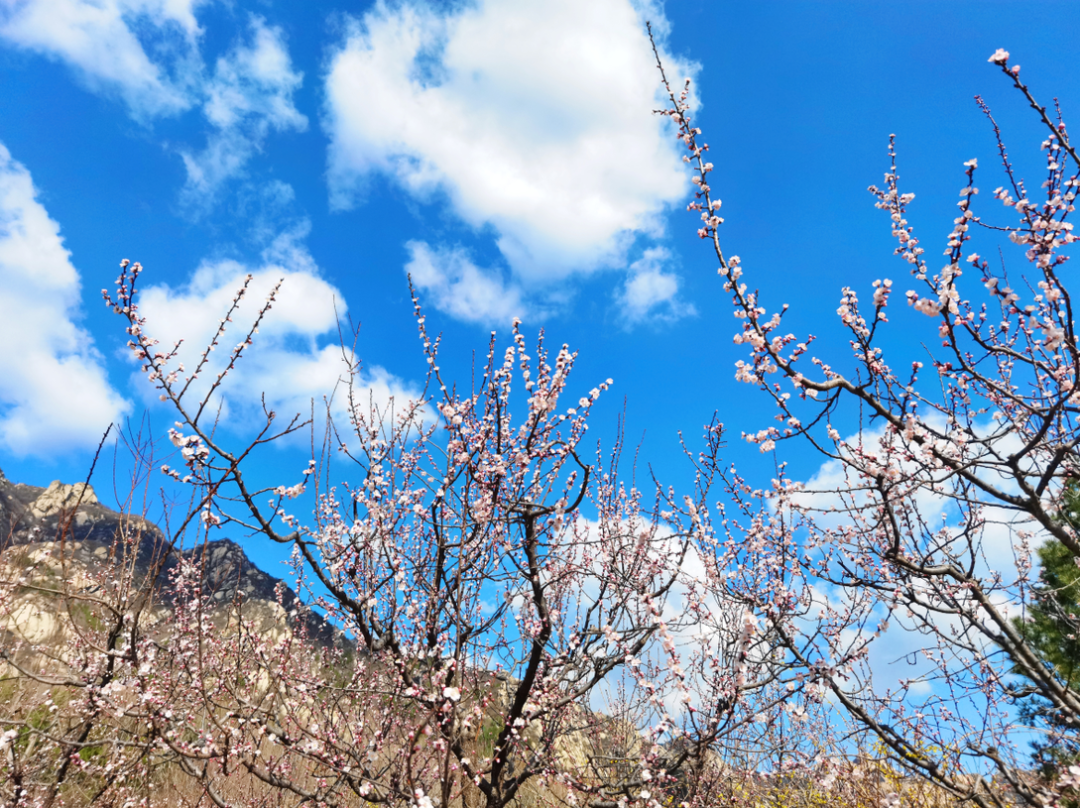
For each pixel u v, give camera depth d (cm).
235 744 382
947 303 305
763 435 371
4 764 466
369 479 479
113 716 428
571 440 493
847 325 352
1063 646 585
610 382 450
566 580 560
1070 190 293
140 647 460
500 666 461
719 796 492
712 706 497
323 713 439
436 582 381
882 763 557
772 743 524
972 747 406
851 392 343
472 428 471
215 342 403
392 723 419
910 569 377
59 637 513
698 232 355
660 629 331
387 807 367
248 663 454
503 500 450
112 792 475
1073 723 391
